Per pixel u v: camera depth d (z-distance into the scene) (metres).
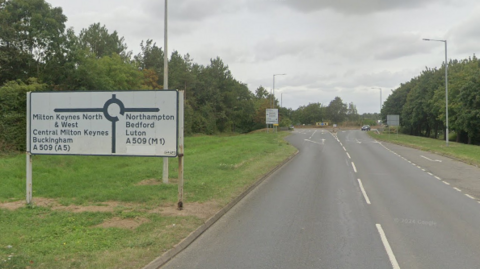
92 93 10.27
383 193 12.91
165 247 6.59
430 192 13.15
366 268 5.89
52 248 6.24
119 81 48.47
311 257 6.39
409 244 7.15
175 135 9.92
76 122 10.33
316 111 150.62
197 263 6.11
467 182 15.59
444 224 8.71
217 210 9.59
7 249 6.08
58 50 34.25
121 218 8.47
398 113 90.94
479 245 7.11
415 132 86.88
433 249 6.86
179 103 9.96
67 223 7.93
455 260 6.27
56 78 35.62
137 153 10.09
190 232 7.58
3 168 15.86
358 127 121.69
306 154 30.81
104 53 55.94
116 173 15.38
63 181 13.26
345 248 6.89
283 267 5.93
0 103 23.31
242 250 6.78
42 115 10.41
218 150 28.69
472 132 49.44
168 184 12.88
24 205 9.63
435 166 21.84
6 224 7.76
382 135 63.94
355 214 9.72
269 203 11.14
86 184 12.67
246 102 91.56
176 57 78.56
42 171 15.95
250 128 96.25
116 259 5.85
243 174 16.08
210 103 80.12
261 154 26.20
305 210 10.19
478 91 47.09
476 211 10.13
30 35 32.62
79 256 5.91
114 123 10.20
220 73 89.69
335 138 56.91
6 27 31.58
